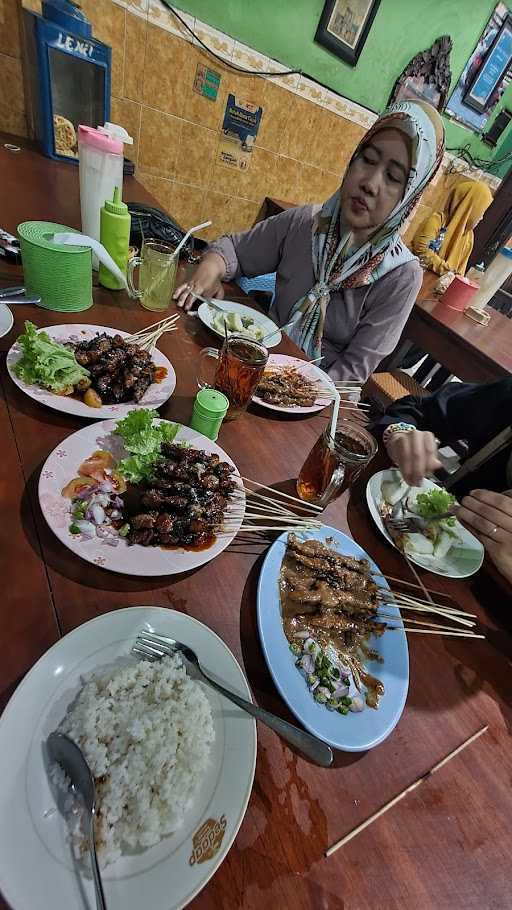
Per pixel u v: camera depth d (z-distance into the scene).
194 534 0.69
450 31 2.80
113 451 0.78
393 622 0.73
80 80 1.73
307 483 0.86
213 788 0.47
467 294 2.74
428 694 0.67
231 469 0.82
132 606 0.61
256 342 1.00
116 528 0.67
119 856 0.42
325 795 0.52
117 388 0.87
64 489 0.68
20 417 0.79
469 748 0.62
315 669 0.61
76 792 0.43
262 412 1.09
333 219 1.68
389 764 0.57
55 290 1.01
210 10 2.09
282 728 0.52
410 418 1.49
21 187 1.53
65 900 0.37
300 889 0.44
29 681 0.47
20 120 2.04
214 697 0.54
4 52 1.84
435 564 0.88
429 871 0.49
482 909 0.48
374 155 1.45
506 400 1.40
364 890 0.46
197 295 1.34
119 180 1.17
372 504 0.93
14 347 0.87
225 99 2.40
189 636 0.58
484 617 0.82
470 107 3.36
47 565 0.61
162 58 2.13
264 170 2.82
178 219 2.83
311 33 2.38
